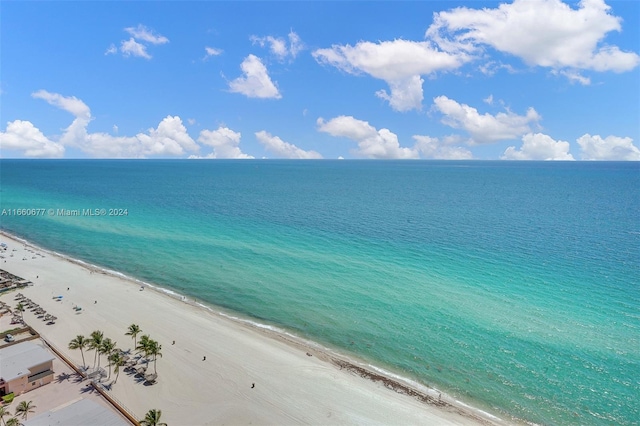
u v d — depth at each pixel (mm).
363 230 127812
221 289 80500
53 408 43625
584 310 69312
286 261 96625
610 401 48156
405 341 61031
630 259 95812
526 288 78812
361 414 45656
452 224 137000
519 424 45156
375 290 78750
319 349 59250
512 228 130000
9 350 51438
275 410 45594
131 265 95562
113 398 46000
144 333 61906
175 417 43656
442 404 48094
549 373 53188
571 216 150625
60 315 67438
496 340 60688
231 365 54094
